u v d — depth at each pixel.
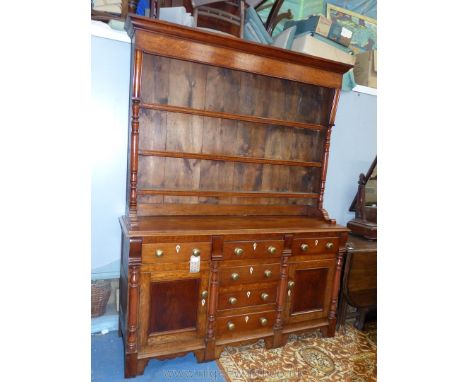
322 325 2.20
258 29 2.21
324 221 2.27
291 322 2.11
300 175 2.47
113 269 2.17
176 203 2.10
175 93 2.03
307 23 2.31
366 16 3.05
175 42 1.74
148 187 2.04
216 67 2.11
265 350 2.05
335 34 2.30
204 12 2.08
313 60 2.05
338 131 2.79
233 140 2.22
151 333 1.74
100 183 2.07
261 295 1.96
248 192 2.24
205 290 1.81
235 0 2.14
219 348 1.89
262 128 2.30
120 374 1.74
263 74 1.98
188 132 2.09
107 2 1.93
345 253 2.25
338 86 2.21
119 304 2.09
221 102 2.16
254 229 1.87
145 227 1.72
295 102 2.38
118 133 2.06
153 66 1.96
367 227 2.55
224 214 2.23
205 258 1.77
